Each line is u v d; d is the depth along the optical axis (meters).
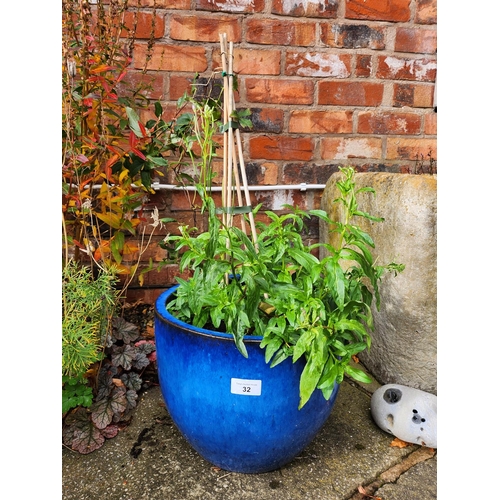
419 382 1.25
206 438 0.92
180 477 0.98
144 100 1.53
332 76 1.64
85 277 1.20
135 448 1.08
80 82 1.25
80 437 1.08
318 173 1.68
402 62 1.67
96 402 1.16
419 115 1.71
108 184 1.35
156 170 1.48
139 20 1.50
